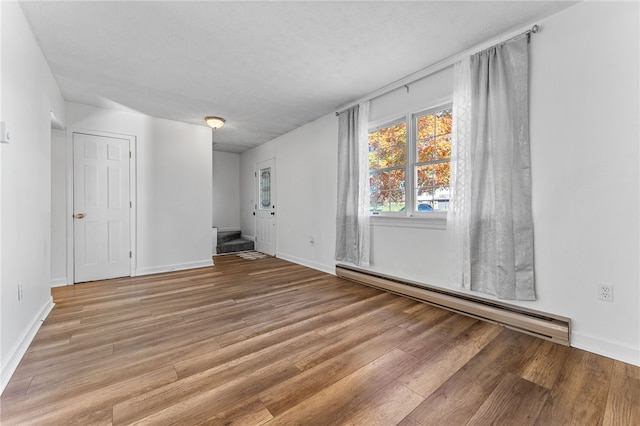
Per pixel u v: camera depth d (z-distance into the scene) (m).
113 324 2.25
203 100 3.47
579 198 1.87
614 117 1.73
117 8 1.85
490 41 2.25
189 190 4.38
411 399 1.37
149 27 2.05
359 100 3.47
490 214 2.28
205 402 1.34
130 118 3.86
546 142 2.00
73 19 1.95
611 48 1.73
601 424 1.21
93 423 1.21
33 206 2.10
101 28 2.06
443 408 1.31
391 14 1.94
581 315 1.87
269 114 4.03
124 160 3.82
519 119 2.09
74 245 3.46
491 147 2.25
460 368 1.64
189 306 2.68
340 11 1.91
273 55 2.46
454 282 2.54
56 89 2.93
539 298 2.06
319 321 2.33
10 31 1.67
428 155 2.86
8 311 1.60
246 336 2.05
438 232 2.72
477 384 1.49
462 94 2.45
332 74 2.83
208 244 4.58
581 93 1.85
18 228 1.78
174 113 3.92
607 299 1.77
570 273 1.91
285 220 5.09
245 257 5.32
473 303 2.37
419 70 2.75
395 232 3.13
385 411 1.29
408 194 2.99
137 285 3.40
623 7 1.69
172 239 4.23
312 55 2.47
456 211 2.50
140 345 1.91
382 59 2.54
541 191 2.03
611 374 1.57
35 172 2.16
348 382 1.51
